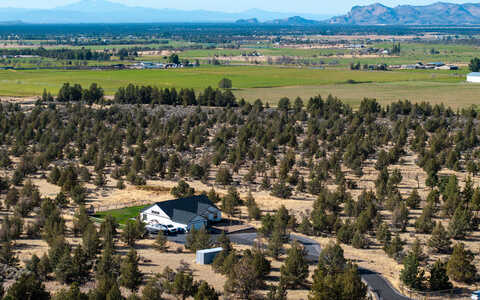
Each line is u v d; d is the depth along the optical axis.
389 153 157.88
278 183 131.12
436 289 76.44
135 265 76.38
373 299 73.06
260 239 96.62
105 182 134.88
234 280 72.62
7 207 112.38
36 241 94.12
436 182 132.62
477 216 111.12
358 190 133.38
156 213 104.00
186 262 84.81
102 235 95.06
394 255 88.69
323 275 72.94
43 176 140.25
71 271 76.69
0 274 77.69
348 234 96.44
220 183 136.12
